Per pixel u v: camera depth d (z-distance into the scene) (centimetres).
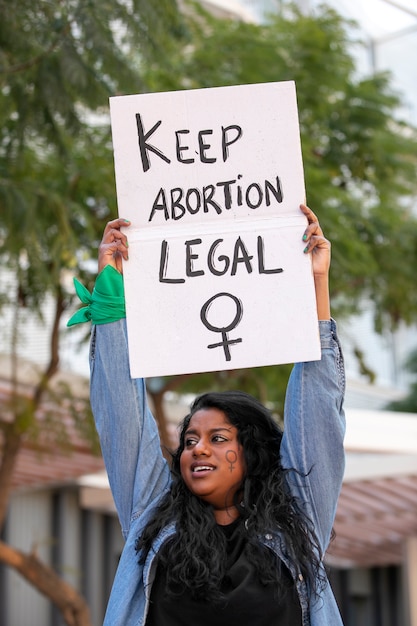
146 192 386
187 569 357
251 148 388
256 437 384
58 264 948
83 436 1157
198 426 384
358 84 1286
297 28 1239
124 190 386
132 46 787
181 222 384
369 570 2211
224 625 354
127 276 380
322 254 386
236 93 390
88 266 1170
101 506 1739
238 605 353
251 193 386
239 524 374
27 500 1675
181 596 357
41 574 1165
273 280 379
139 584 367
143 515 380
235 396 389
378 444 1609
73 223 1064
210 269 380
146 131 389
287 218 384
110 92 786
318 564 366
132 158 388
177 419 1448
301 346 374
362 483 1638
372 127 1273
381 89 1312
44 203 954
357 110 1269
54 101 775
